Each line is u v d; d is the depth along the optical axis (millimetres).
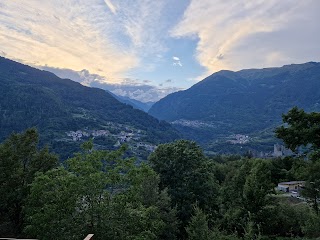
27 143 21781
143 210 15977
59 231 13719
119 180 15078
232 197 29500
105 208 14125
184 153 28609
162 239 22391
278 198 29562
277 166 25859
